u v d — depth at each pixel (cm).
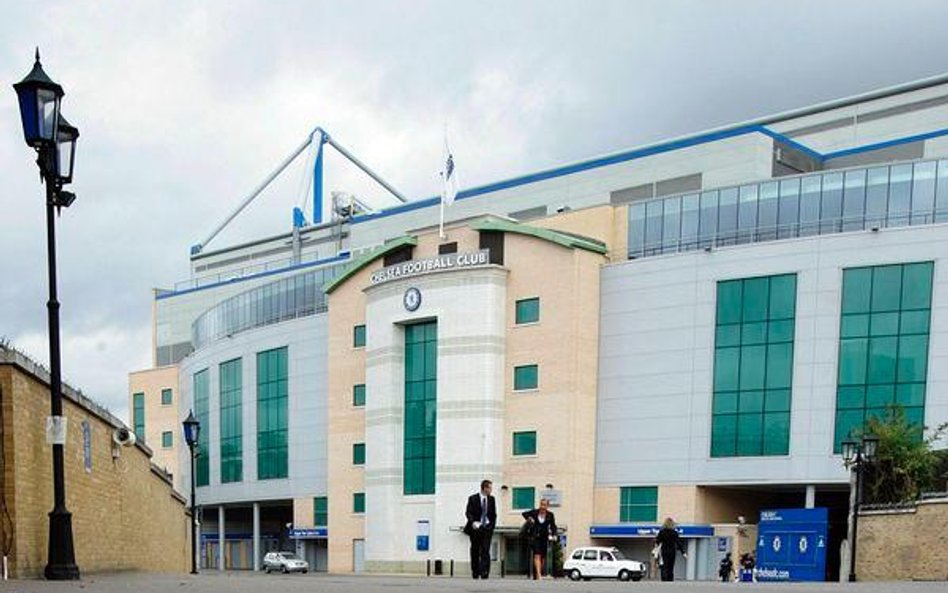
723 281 5097
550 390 5403
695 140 6256
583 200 6762
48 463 1352
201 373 8406
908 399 4581
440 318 5697
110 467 1844
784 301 4919
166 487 2817
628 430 5306
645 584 1520
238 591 977
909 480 3425
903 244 4678
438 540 5547
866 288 4738
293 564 6719
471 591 1107
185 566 3538
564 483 5278
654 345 5272
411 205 8056
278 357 7338
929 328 4581
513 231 5647
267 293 7706
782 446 4841
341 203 9600
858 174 4950
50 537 1234
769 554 4366
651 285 5322
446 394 5634
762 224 5159
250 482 7531
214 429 8062
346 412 6494
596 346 5450
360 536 6303
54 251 1250
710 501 5106
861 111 6475
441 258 5759
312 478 6956
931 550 2600
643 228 5525
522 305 5594
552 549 4875
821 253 4850
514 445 5516
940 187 4762
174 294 10056
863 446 3198
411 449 5853
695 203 5369
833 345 4772
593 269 5466
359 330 6481
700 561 4988
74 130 1273
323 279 7300
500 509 5475
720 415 5031
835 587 1412
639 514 5206
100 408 1719
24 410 1249
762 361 4944
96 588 993
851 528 3064
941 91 6156
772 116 6856
